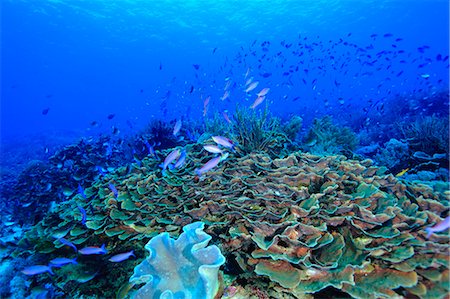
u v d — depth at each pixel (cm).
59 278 349
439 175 541
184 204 366
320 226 284
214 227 354
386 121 1388
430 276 254
